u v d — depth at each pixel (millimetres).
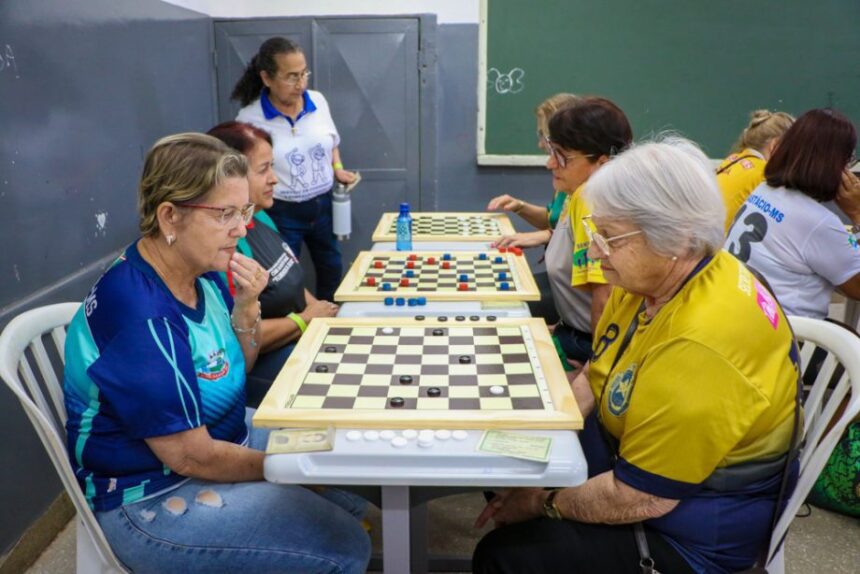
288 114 3207
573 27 3875
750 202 2176
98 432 1257
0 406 1895
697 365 1096
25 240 2021
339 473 1082
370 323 1603
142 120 2850
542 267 4191
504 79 3945
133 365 1177
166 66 3104
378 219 4043
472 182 4113
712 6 3832
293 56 3010
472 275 2156
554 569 1252
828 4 3801
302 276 2230
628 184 1145
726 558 1216
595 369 1464
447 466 1085
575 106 1991
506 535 1307
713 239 1162
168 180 1225
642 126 4023
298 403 1215
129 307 1217
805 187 2027
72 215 2293
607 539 1242
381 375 1331
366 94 3834
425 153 3945
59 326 1547
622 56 3918
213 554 1243
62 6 2225
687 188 1129
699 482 1136
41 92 2104
